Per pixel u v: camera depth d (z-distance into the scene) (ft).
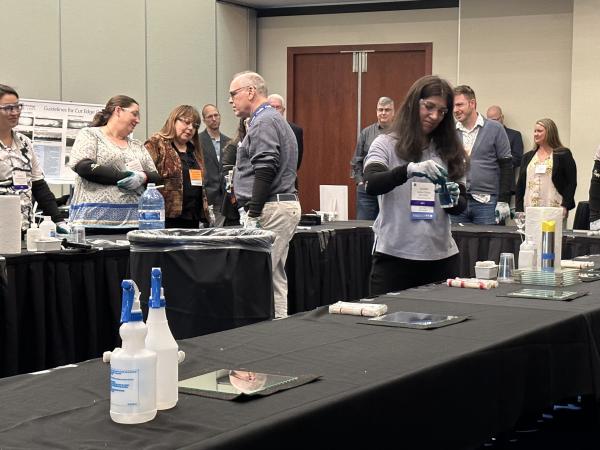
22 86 24.02
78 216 15.16
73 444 4.29
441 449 6.18
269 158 13.99
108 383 5.48
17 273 11.76
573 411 10.26
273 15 32.24
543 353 7.64
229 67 31.07
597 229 17.71
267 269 9.75
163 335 4.93
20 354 12.00
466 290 9.98
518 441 9.63
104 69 26.45
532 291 9.80
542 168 20.45
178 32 28.94
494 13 27.48
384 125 24.48
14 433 4.46
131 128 15.51
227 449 4.36
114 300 13.14
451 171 10.75
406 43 30.55
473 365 6.56
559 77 26.89
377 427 5.50
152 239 9.38
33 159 14.33
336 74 31.65
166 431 4.50
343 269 18.62
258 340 6.95
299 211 14.65
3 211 11.97
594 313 8.56
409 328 7.50
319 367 6.02
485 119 20.20
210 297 9.37
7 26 23.56
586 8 25.46
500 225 19.56
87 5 25.86
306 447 4.90
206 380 5.51
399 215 10.78
